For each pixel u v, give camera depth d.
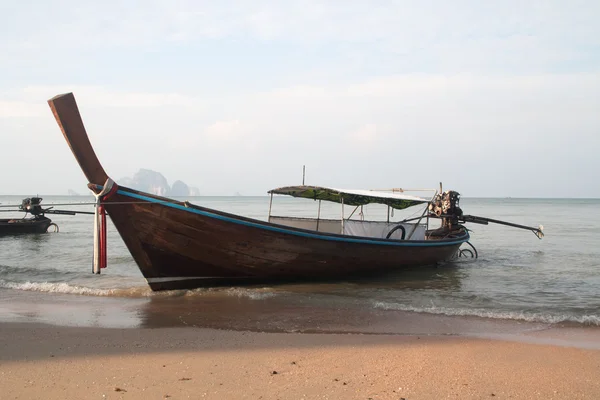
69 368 5.34
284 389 4.79
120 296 10.03
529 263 16.05
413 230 14.66
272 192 13.94
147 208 9.37
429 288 11.41
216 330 7.21
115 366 5.42
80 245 21.17
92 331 7.04
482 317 8.27
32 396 4.55
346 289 11.14
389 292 10.80
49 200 159.50
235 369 5.37
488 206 109.31
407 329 7.43
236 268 10.68
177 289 10.58
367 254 12.15
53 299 9.69
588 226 35.62
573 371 5.46
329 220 13.96
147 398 4.52
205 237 9.97
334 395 4.66
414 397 4.67
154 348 6.15
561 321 8.00
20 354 5.84
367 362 5.69
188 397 4.55
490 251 19.66
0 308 8.78
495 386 5.00
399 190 15.96
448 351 6.16
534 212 69.44
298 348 6.23
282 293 10.48
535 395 4.79
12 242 22.47
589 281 12.45
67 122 8.47
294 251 10.91
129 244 9.69
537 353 6.11
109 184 8.95
